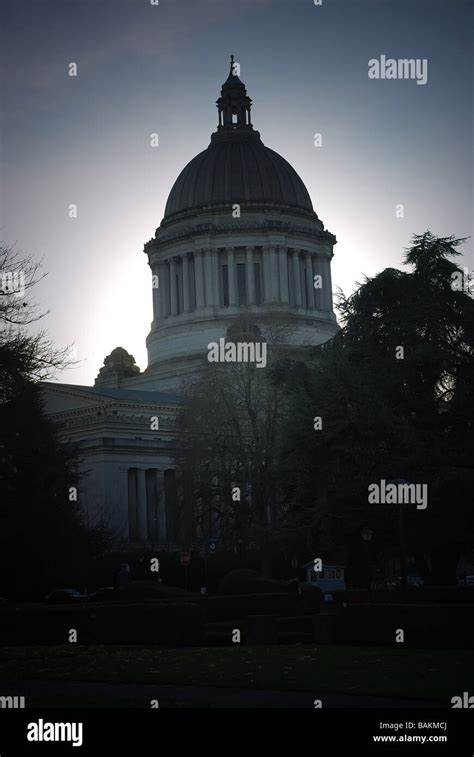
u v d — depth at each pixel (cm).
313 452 6212
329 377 6191
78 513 9281
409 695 2506
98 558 8756
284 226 15512
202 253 15450
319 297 15875
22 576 7656
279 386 7456
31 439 6894
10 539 7319
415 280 6444
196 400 8838
